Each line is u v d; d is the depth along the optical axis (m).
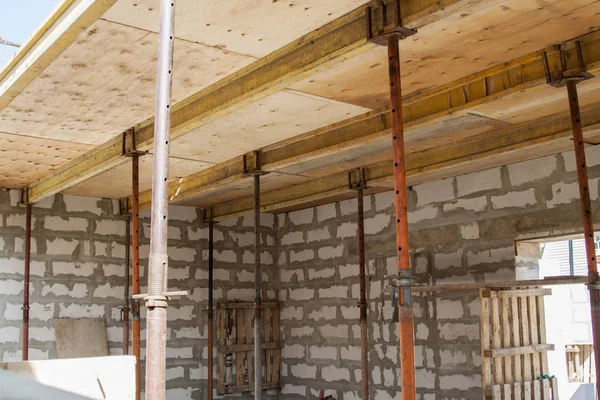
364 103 5.24
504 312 7.06
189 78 4.72
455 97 4.81
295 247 10.23
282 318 10.31
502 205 7.29
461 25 3.84
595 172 6.46
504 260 7.21
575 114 4.22
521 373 7.11
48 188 7.94
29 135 6.23
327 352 9.44
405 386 3.51
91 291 9.03
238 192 8.80
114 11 3.75
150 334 2.93
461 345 7.50
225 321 9.92
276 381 10.13
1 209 8.57
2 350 8.30
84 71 4.65
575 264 12.12
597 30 3.97
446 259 7.82
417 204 8.24
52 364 2.92
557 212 6.76
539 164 6.96
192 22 3.87
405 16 3.59
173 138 5.61
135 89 5.02
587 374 10.42
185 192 7.95
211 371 9.52
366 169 7.37
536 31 3.96
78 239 9.06
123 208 9.41
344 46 3.91
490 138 6.06
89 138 6.35
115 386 3.01
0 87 5.01
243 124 5.77
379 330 8.64
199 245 10.00
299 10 3.76
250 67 4.57
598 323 4.11
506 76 4.48
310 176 7.79
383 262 8.68
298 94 5.01
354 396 8.93
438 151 6.52
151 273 2.97
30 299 8.58
